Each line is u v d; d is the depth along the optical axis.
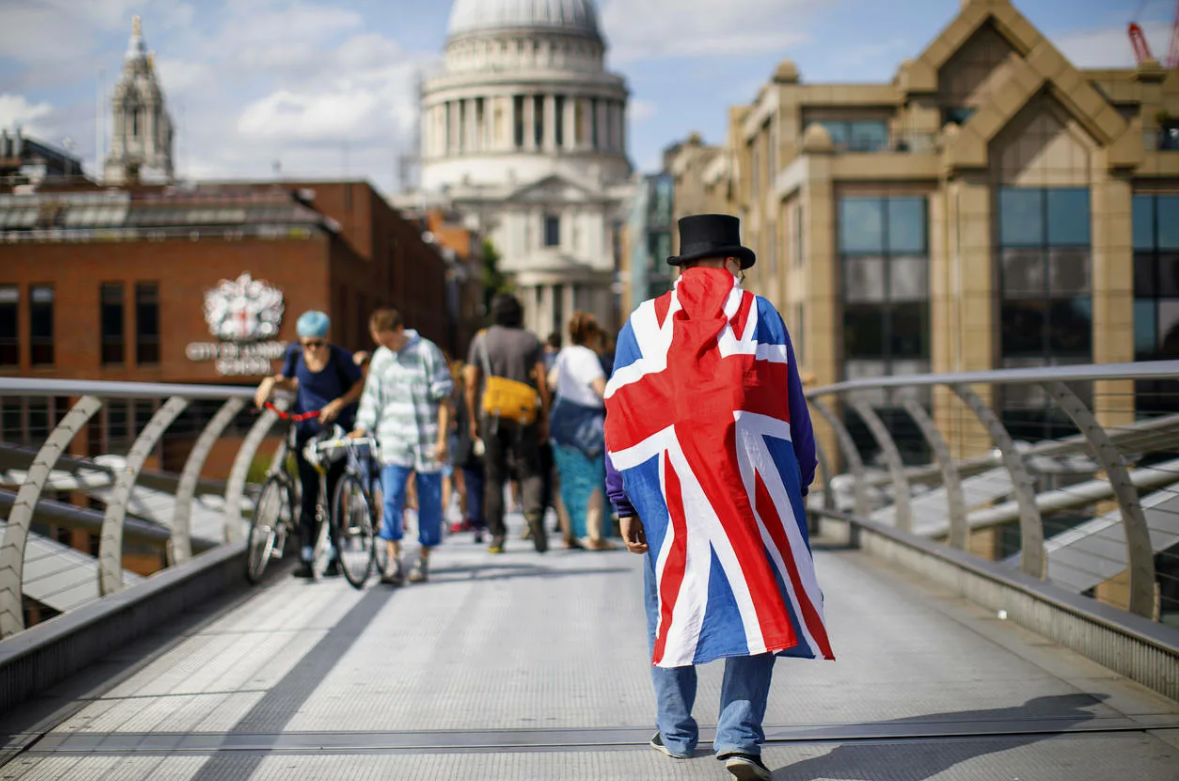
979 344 32.78
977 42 36.72
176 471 15.62
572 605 7.32
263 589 8.19
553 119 141.88
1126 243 32.91
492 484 9.74
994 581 6.77
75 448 11.18
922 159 33.56
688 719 4.24
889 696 5.03
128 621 6.31
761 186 41.47
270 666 5.76
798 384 3.91
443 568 9.04
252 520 8.35
